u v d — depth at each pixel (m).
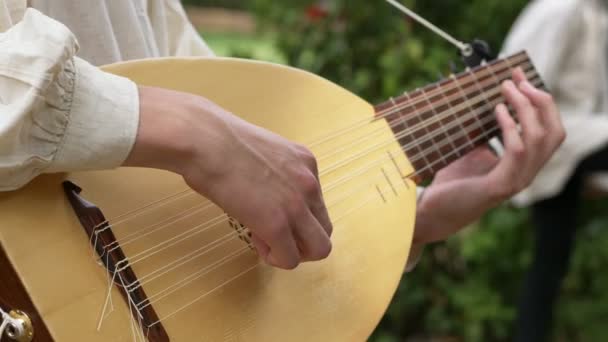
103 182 0.82
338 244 0.97
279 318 0.88
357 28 2.93
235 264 0.88
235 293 0.87
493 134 1.18
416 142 1.10
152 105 0.74
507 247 2.92
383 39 2.93
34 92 0.68
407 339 3.01
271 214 0.76
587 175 2.52
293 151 0.79
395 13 2.95
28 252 0.73
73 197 0.78
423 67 2.86
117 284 0.78
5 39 0.71
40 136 0.70
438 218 1.20
